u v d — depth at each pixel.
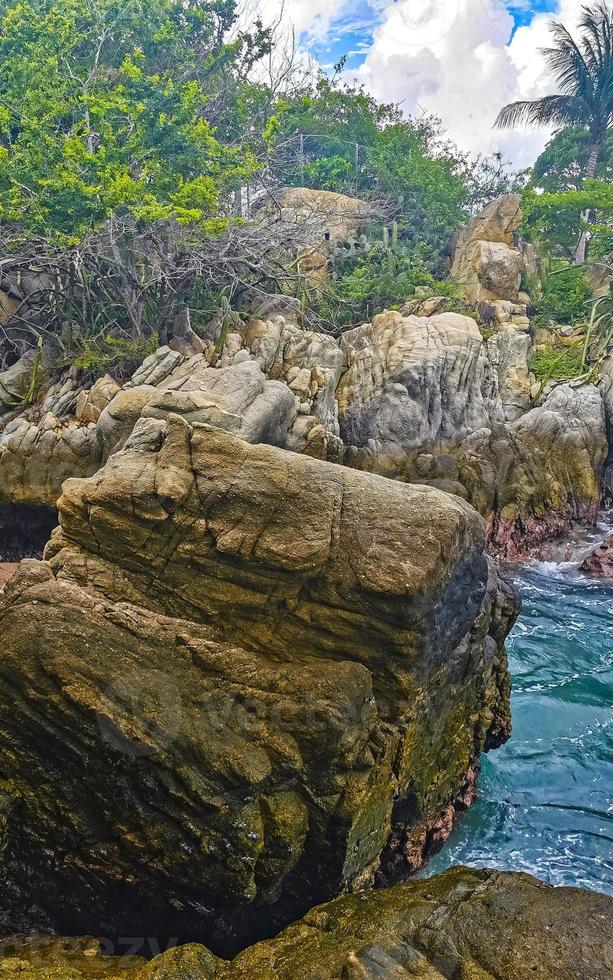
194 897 4.77
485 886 4.95
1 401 16.67
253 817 4.77
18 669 4.91
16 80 18.66
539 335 22.95
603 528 17.03
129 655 5.12
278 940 4.59
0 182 17.23
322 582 5.80
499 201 25.20
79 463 14.41
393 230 24.95
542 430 17.44
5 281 18.84
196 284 18.61
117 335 18.09
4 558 14.93
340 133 29.84
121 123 18.14
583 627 12.20
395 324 18.83
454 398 18.06
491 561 8.45
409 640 5.57
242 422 13.47
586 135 32.84
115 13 21.30
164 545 6.20
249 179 20.59
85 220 16.33
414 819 6.01
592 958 4.13
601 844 6.77
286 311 20.19
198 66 22.72
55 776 4.93
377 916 4.66
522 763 8.11
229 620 6.03
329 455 15.92
